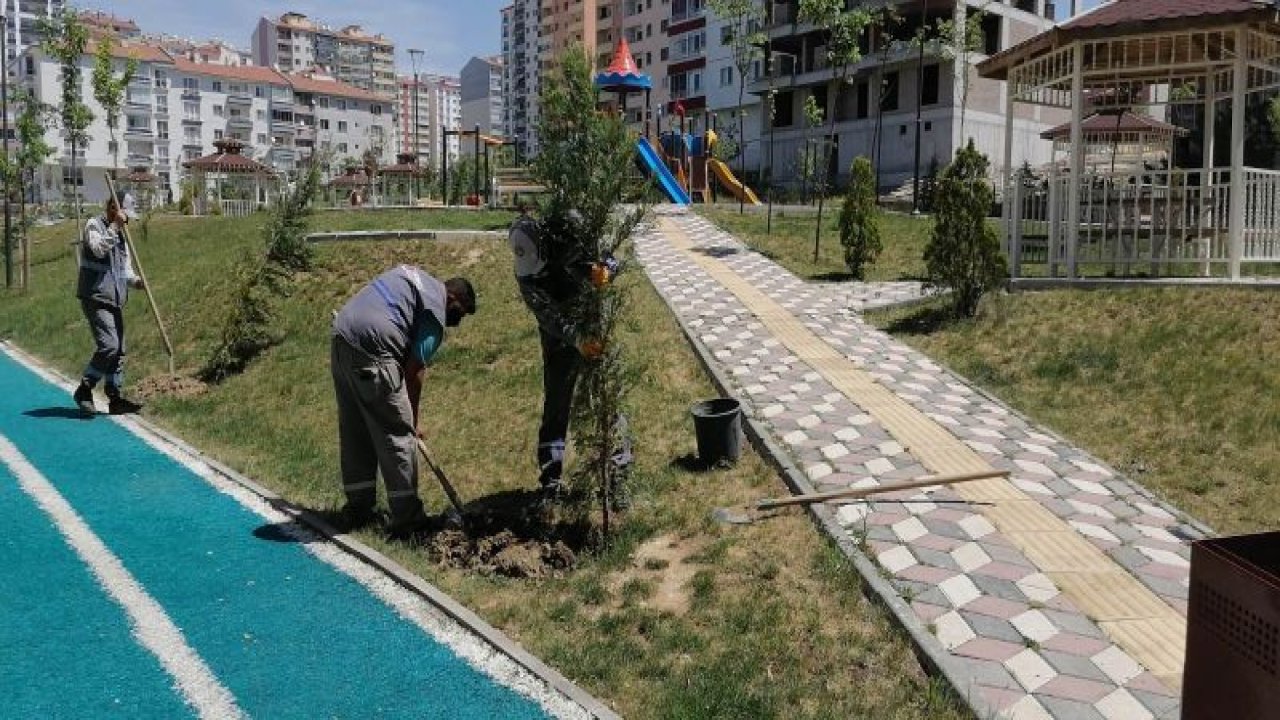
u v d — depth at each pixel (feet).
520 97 399.03
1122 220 37.50
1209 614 8.77
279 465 24.31
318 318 39.27
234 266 40.06
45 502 21.29
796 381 28.12
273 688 13.06
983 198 34.24
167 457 25.34
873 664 13.44
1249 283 31.45
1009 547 17.02
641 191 18.34
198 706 12.55
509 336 34.06
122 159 285.23
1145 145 66.74
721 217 69.51
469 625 14.94
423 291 18.81
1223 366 26.37
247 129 317.22
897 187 138.10
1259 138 113.29
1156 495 20.38
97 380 30.76
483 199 110.63
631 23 274.98
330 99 342.85
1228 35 36.24
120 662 13.76
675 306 38.45
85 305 30.32
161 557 17.99
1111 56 40.32
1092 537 17.66
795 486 19.86
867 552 16.63
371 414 18.56
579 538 18.11
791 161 162.40
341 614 15.52
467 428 26.63
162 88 295.89
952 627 14.10
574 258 17.88
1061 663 13.15
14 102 86.28
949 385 28.37
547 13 322.75
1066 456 22.40
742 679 13.08
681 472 21.40
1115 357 28.43
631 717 12.37
